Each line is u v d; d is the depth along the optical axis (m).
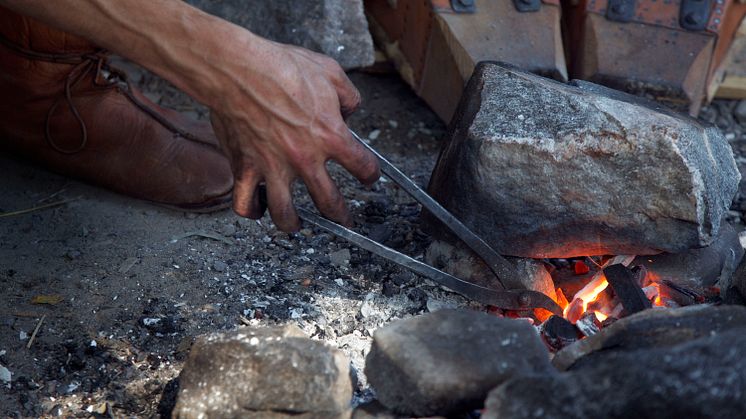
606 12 2.07
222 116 1.54
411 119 2.15
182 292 1.70
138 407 1.55
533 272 1.67
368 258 1.76
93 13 1.48
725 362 1.33
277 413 1.44
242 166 1.56
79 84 1.80
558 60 2.02
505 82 1.66
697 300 1.66
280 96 1.50
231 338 1.47
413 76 2.11
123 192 1.85
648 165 1.58
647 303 1.60
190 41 1.49
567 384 1.34
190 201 1.82
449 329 1.44
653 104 1.74
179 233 1.80
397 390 1.42
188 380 1.48
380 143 2.08
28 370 1.58
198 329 1.64
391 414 1.43
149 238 1.78
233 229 1.81
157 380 1.58
